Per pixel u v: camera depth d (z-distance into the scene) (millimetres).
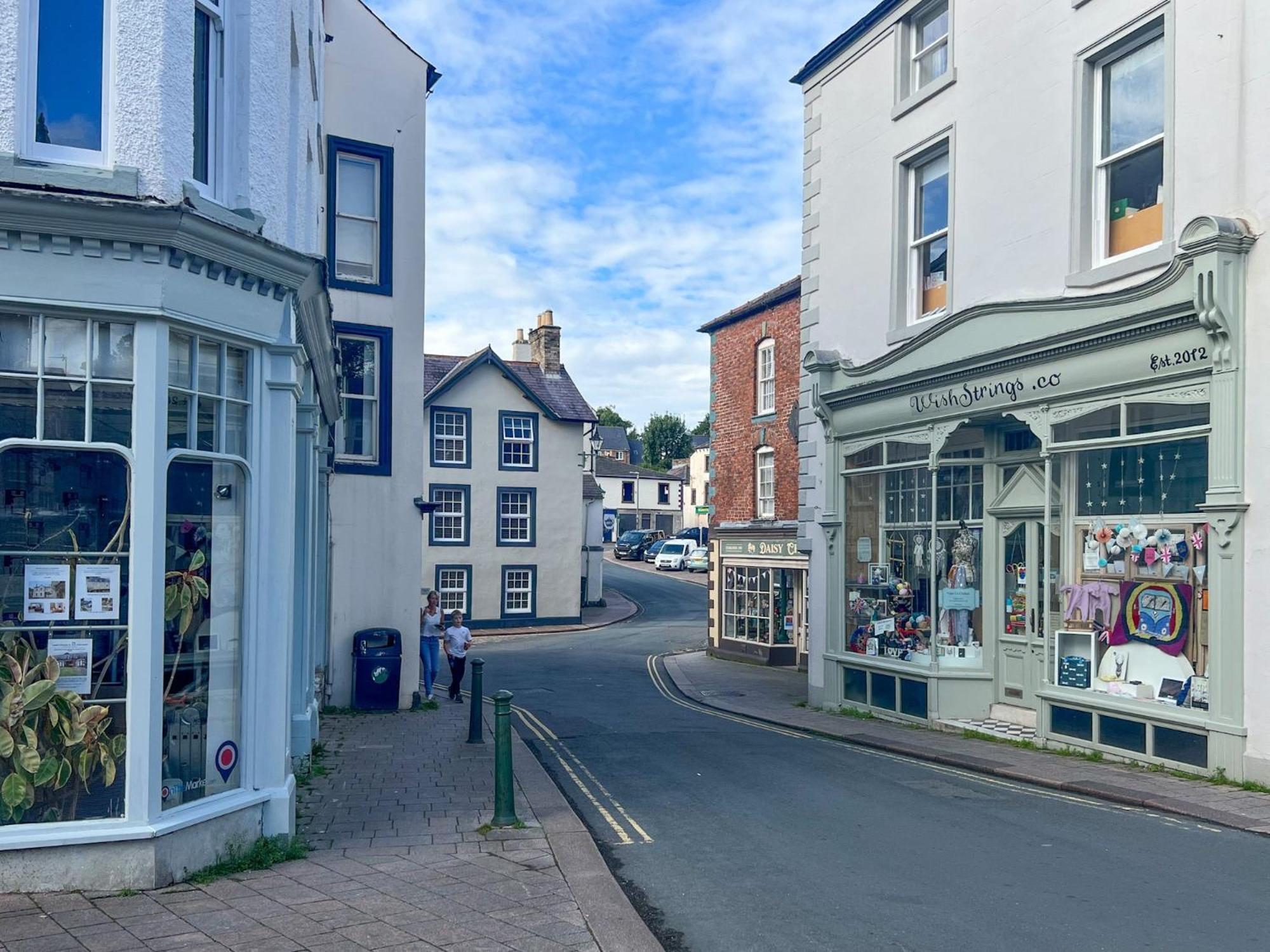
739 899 6121
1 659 6035
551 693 18781
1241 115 9109
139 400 6273
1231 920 5625
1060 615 11414
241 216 7023
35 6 6254
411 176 16453
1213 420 9141
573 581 36031
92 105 6344
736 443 25781
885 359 14039
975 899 6062
